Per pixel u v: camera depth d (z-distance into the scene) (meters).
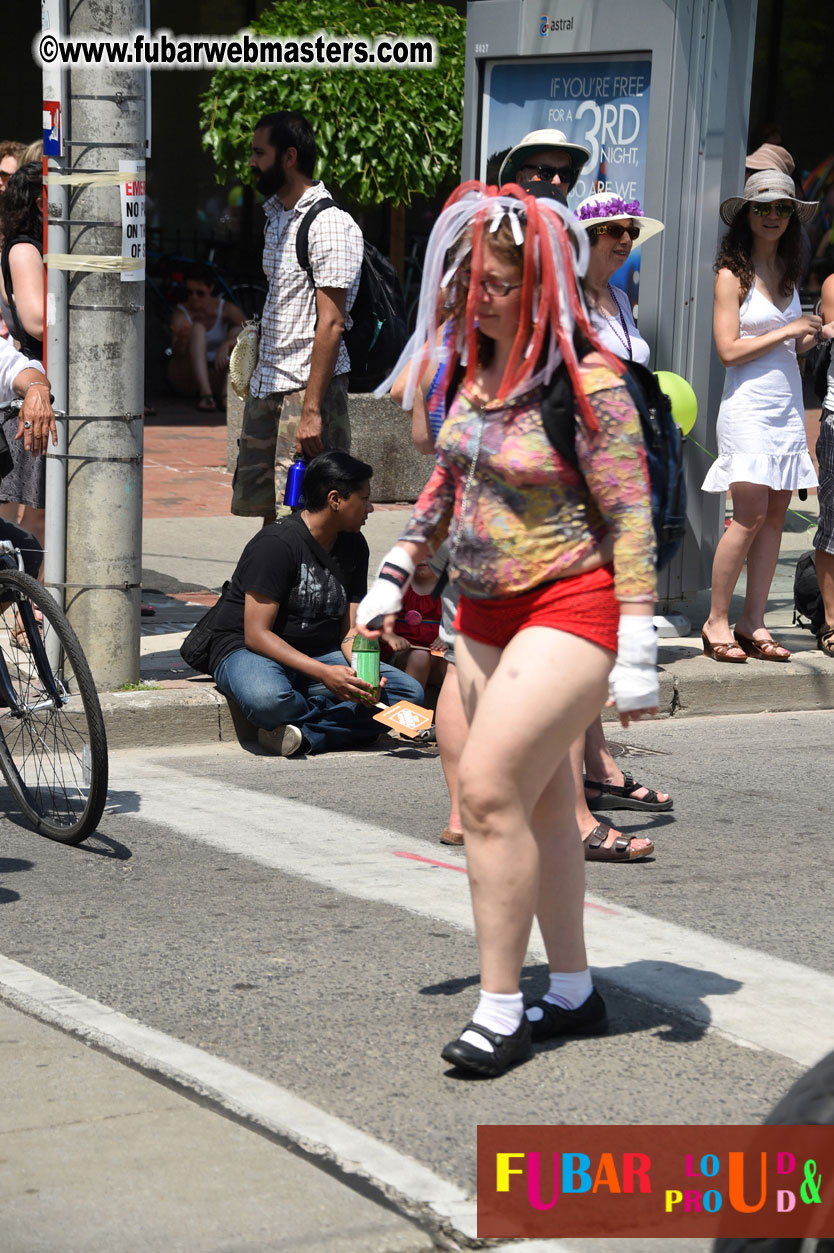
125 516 7.98
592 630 4.02
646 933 5.40
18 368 7.11
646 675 3.96
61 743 6.38
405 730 7.67
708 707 8.96
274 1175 3.70
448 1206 3.59
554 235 3.91
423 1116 4.02
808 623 10.25
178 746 7.95
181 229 22.38
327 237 8.41
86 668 6.05
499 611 4.16
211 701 8.01
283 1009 4.68
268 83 14.12
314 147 8.60
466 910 5.56
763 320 8.76
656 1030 4.59
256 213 22.78
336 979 4.91
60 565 7.96
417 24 14.33
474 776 4.07
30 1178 3.65
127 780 7.28
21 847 6.26
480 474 4.06
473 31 9.89
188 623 9.79
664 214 9.22
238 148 14.52
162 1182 3.65
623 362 4.08
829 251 24.53
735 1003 4.79
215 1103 4.05
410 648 8.15
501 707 4.03
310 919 5.45
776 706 9.11
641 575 3.95
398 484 14.12
